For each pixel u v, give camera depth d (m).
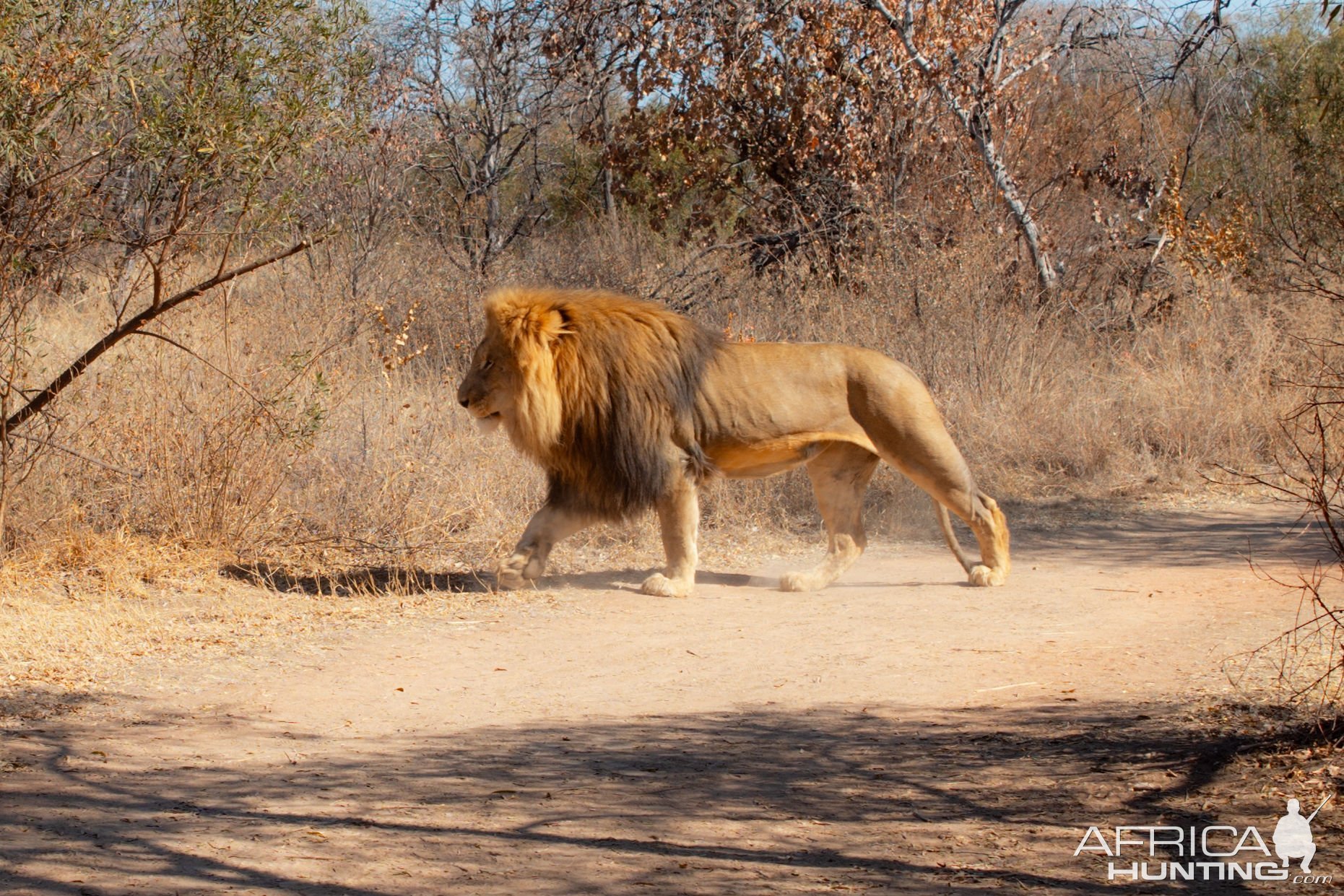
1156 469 14.88
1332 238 19.94
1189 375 16.22
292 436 10.22
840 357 10.02
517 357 9.32
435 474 11.70
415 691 7.29
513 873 4.76
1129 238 20.70
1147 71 21.14
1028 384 15.84
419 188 22.20
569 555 11.14
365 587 9.66
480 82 23.34
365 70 9.73
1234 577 10.30
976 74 19.00
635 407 9.44
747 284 17.98
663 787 5.72
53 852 4.84
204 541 10.20
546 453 9.58
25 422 9.72
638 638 8.50
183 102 8.87
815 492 10.34
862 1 18.83
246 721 6.66
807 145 19.77
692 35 19.73
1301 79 22.16
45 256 9.56
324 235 9.71
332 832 5.14
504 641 8.40
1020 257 19.25
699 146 20.33
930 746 6.25
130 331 9.52
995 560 10.20
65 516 9.80
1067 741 6.20
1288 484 14.14
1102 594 9.77
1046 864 4.80
